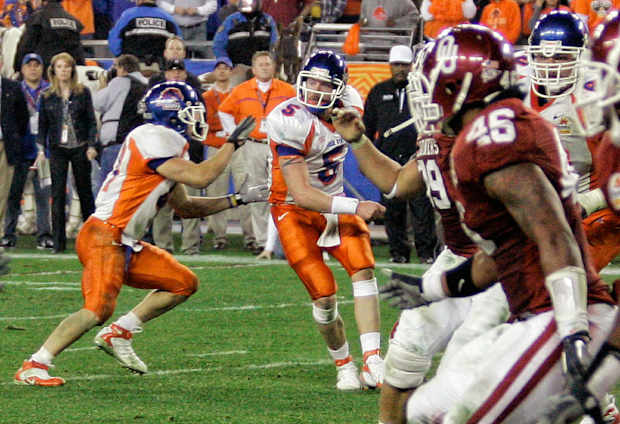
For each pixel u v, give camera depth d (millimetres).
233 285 23344
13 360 15750
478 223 7660
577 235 7668
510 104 7531
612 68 7227
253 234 29781
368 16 35219
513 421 7531
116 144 28094
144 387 13984
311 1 36188
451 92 7773
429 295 8492
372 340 14031
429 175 9867
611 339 7199
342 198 13172
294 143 13742
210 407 12828
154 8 32719
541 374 7395
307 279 14055
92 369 15227
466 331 10164
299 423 12039
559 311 7027
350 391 13867
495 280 8227
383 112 26453
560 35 11719
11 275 25000
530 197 7148
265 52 27062
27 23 33312
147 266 14484
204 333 17953
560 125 12086
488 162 7270
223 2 39656
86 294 14188
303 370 15125
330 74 13773
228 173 29469
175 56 29594
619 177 8023
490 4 32812
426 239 27203
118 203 14148
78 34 33656
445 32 7949
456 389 7625
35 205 33250
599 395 7180
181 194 14633
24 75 30734
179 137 14234
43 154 29750
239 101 27234
